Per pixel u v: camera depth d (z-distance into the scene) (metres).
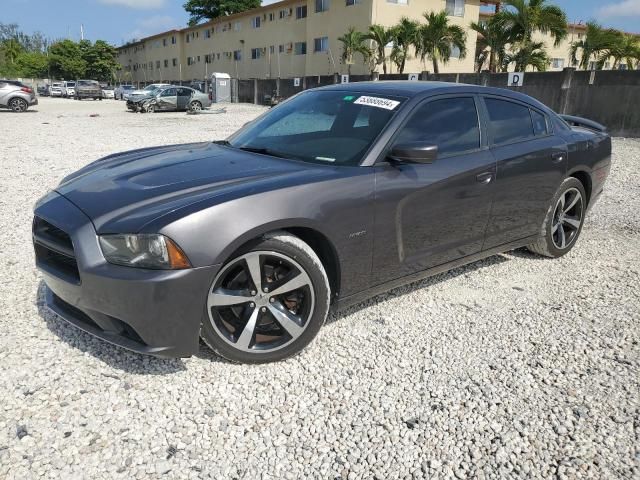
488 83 19.97
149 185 2.94
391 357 3.12
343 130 3.50
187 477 2.19
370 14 31.27
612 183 8.48
